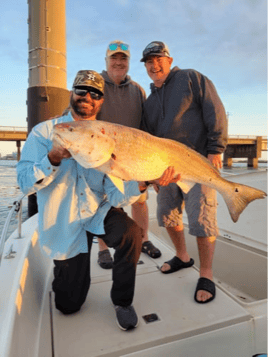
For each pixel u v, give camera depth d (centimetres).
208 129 244
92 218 193
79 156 157
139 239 186
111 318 187
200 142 255
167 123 257
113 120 281
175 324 175
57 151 156
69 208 180
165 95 260
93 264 279
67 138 151
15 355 109
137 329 173
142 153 177
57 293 188
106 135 163
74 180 182
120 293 182
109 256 273
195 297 205
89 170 189
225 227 331
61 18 548
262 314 184
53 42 542
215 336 170
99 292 224
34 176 162
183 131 252
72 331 174
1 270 161
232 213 212
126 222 186
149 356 158
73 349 157
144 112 286
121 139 170
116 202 195
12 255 182
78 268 186
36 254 218
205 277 220
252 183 320
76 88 178
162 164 187
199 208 229
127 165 173
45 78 545
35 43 541
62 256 180
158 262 279
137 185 192
